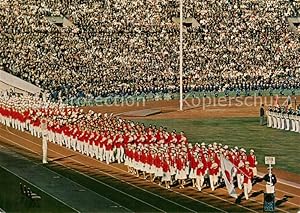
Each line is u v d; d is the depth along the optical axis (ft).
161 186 180.65
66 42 431.43
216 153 174.19
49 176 195.93
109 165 211.20
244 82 433.89
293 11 497.87
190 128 293.23
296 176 194.59
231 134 274.77
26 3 449.06
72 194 173.06
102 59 427.74
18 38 419.74
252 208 157.28
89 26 451.53
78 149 234.79
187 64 440.04
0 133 281.74
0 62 395.96
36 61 406.82
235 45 463.01
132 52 438.81
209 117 334.85
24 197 170.60
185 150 179.32
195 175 174.70
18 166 211.82
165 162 177.68
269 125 295.89
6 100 311.88
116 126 221.05
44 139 216.13
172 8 479.41
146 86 412.57
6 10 438.81
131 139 207.62
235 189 173.68
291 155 225.97
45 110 277.23
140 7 474.08
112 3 471.62
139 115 339.36
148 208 157.69
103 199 167.43
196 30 468.75
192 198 166.81
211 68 440.86
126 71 422.41
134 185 182.39
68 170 204.64
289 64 455.22
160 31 461.78
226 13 485.56
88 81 402.93
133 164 195.11
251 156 177.88
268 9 495.00
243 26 479.00
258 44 467.11
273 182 157.99
